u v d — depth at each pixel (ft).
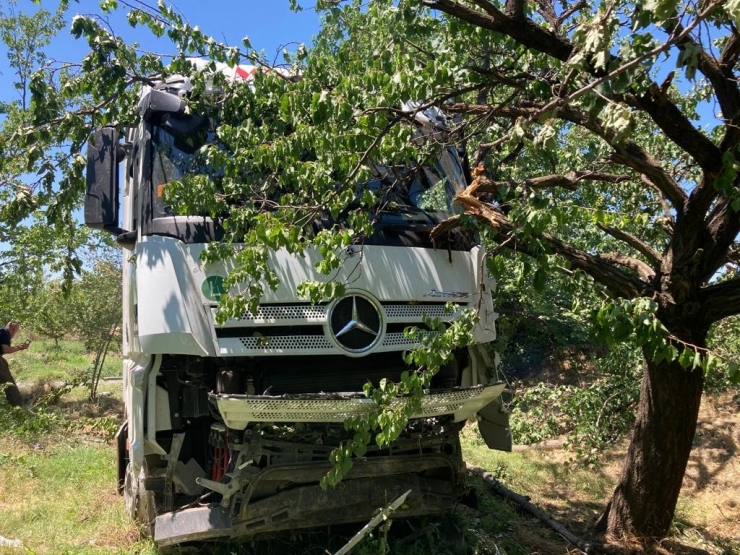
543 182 13.12
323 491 13.69
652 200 19.70
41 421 26.25
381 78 11.78
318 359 14.15
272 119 14.60
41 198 16.46
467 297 14.90
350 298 13.62
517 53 14.39
